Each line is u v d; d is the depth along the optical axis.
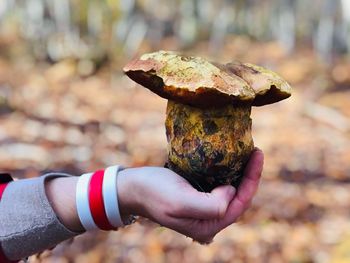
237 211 0.44
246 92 0.41
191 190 0.41
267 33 4.18
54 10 3.93
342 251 1.28
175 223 0.42
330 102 2.66
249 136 0.47
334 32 3.76
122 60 3.50
